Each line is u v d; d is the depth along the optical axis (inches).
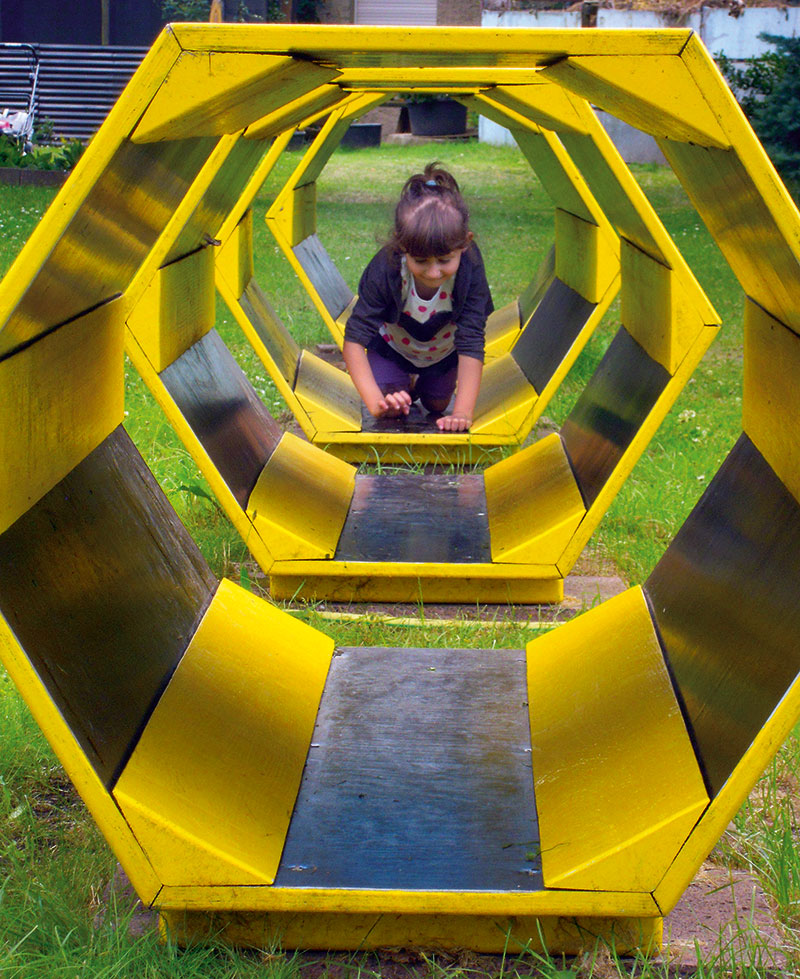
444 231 129.6
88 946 61.7
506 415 162.9
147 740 66.2
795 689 56.1
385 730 79.8
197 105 55.6
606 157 104.0
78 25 793.6
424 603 120.9
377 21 941.2
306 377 183.6
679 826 59.5
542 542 115.0
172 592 82.9
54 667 58.5
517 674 89.4
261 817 66.1
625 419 117.3
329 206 484.1
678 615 81.2
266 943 63.6
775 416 71.6
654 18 673.0
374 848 64.9
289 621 94.3
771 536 69.8
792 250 54.6
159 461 158.6
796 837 75.8
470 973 62.2
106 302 74.1
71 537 67.0
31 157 531.5
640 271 120.4
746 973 60.8
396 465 165.5
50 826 77.6
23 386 56.9
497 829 66.9
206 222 123.2
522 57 61.1
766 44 650.8
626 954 63.3
